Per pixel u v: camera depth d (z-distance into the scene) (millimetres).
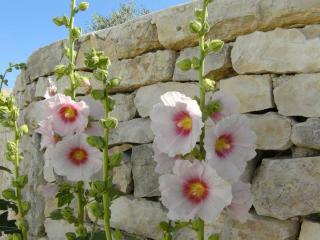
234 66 697
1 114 680
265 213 644
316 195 599
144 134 812
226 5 706
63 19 678
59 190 651
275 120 648
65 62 990
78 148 601
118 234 574
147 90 821
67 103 612
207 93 732
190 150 465
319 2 616
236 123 482
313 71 621
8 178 1265
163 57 798
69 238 623
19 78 1186
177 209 478
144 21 828
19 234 649
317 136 606
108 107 572
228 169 479
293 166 621
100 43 906
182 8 768
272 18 658
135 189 815
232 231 677
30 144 1098
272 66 656
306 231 613
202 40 524
